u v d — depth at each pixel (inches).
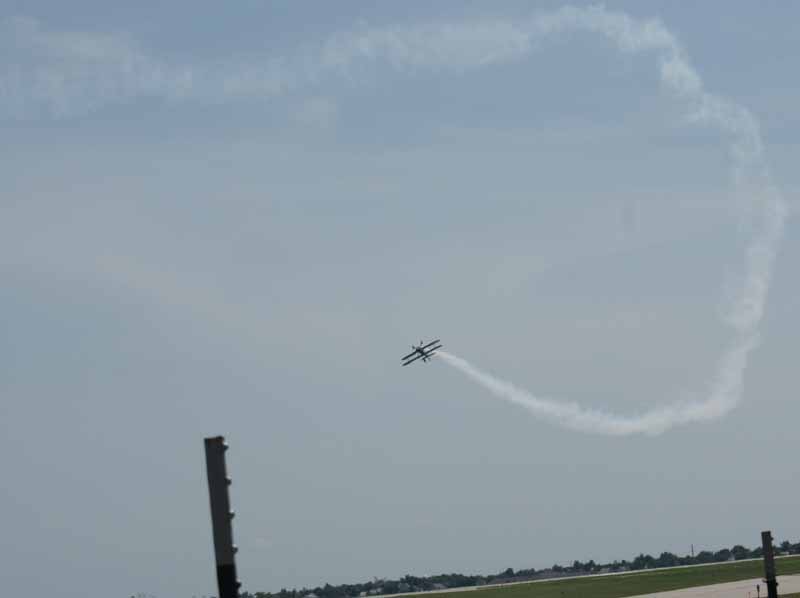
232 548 2143.2
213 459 2162.9
